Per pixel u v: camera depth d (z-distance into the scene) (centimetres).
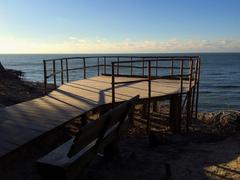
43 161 462
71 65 10988
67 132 970
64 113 838
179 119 1109
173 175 641
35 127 710
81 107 905
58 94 1128
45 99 1038
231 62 14275
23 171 625
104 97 1046
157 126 1179
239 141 952
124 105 602
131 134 1030
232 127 1191
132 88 1244
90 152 521
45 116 809
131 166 676
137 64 9425
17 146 587
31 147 764
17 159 684
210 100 3197
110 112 520
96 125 461
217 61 15450
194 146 891
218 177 629
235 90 4206
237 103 3008
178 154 796
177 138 1016
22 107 919
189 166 696
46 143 823
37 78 5494
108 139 604
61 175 448
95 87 1289
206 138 1015
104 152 688
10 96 1425
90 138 477
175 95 1105
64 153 497
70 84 1397
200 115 1441
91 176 601
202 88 4462
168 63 11644
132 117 1120
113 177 611
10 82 1858
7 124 735
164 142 903
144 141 945
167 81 1478
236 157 758
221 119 1300
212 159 747
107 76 1736
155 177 623
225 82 5403
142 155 778
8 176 596
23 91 1667
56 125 726
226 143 930
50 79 4778
